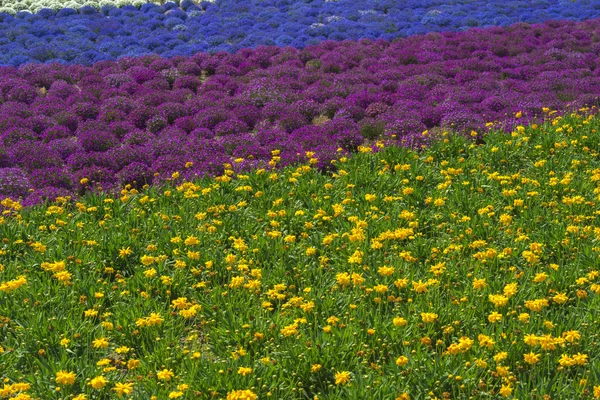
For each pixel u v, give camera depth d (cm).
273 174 1293
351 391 690
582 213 1134
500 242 1060
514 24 2873
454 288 920
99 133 1659
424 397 702
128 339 830
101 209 1216
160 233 1089
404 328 803
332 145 1566
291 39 2683
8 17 2936
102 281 965
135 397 689
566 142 1430
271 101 1966
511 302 854
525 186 1209
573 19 3016
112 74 2212
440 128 1728
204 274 980
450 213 1152
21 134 1680
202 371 740
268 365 736
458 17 3020
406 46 2597
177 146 1583
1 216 1175
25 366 773
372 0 3288
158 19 2958
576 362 700
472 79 2183
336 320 795
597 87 2034
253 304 904
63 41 2573
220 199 1231
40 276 974
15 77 2177
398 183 1290
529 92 2064
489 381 718
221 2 3197
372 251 1028
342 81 2161
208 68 2388
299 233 1144
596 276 923
